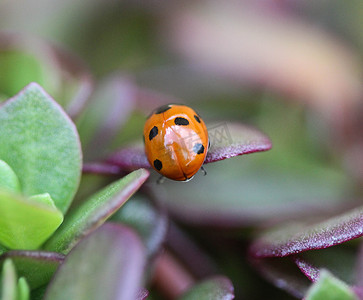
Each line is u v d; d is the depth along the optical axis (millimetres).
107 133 80
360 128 97
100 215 61
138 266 57
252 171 90
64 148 67
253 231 80
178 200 82
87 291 57
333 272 69
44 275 62
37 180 67
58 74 82
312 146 96
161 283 79
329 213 77
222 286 69
